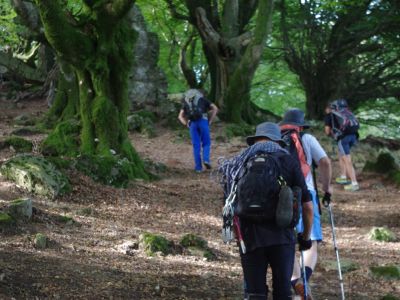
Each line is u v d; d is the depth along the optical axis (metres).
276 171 4.51
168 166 14.36
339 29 23.69
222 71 20.78
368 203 11.77
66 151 12.21
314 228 5.73
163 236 7.70
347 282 7.00
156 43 20.97
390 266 7.28
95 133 12.08
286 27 24.06
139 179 11.63
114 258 6.55
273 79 29.78
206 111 14.03
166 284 5.87
